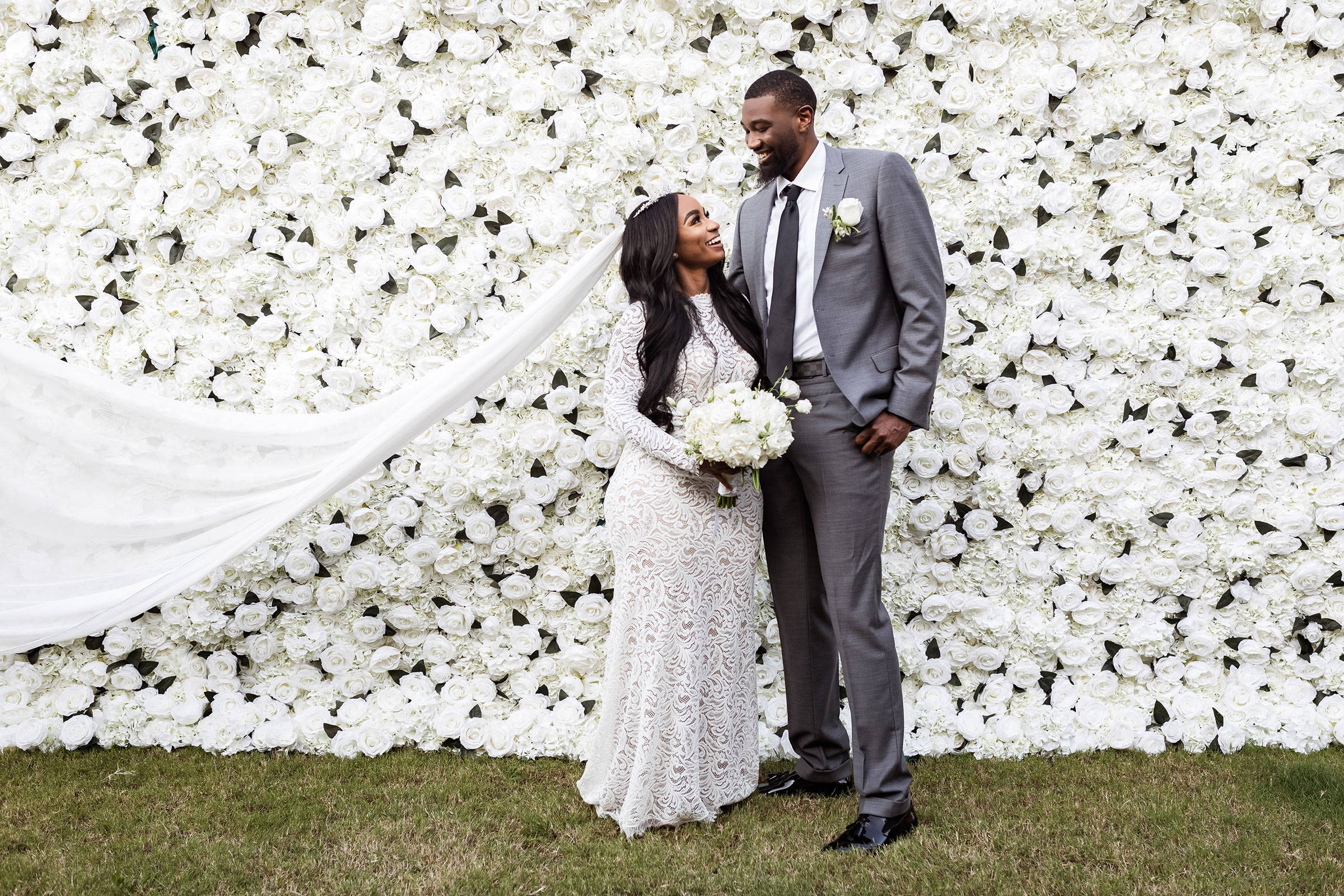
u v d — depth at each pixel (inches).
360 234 137.5
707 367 112.0
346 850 105.9
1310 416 136.3
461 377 117.0
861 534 108.9
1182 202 135.3
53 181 136.7
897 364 109.7
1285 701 140.2
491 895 95.8
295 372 136.6
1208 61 136.6
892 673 109.6
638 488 112.2
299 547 137.1
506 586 138.9
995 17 133.6
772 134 110.7
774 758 135.0
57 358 125.3
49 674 137.9
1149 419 138.4
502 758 135.1
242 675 141.0
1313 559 139.9
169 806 117.3
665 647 110.8
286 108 136.6
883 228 108.1
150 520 112.5
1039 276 137.7
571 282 119.0
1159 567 137.8
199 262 138.0
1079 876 97.9
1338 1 134.4
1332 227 137.1
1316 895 93.4
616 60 135.3
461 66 136.9
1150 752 134.5
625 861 103.2
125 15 135.9
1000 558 138.9
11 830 110.1
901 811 108.1
